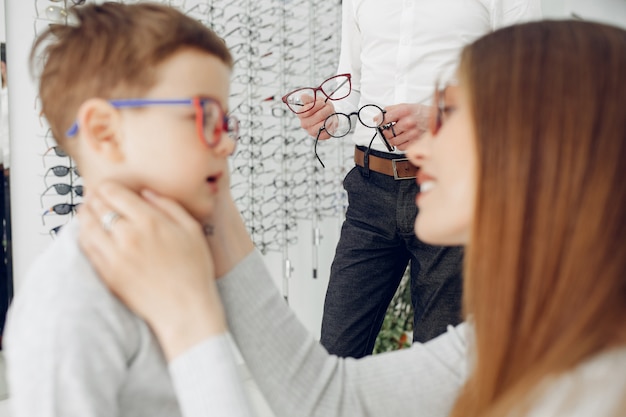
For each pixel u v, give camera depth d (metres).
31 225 1.82
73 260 0.56
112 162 0.61
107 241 0.56
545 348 0.52
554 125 0.50
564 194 0.50
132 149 0.60
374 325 1.51
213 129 0.64
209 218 0.73
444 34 1.33
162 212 0.59
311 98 1.48
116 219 0.56
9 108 1.75
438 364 0.81
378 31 1.41
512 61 0.54
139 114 0.60
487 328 0.55
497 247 0.54
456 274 1.29
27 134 1.79
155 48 0.60
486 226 0.54
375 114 1.43
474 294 0.58
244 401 0.54
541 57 0.52
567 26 0.55
